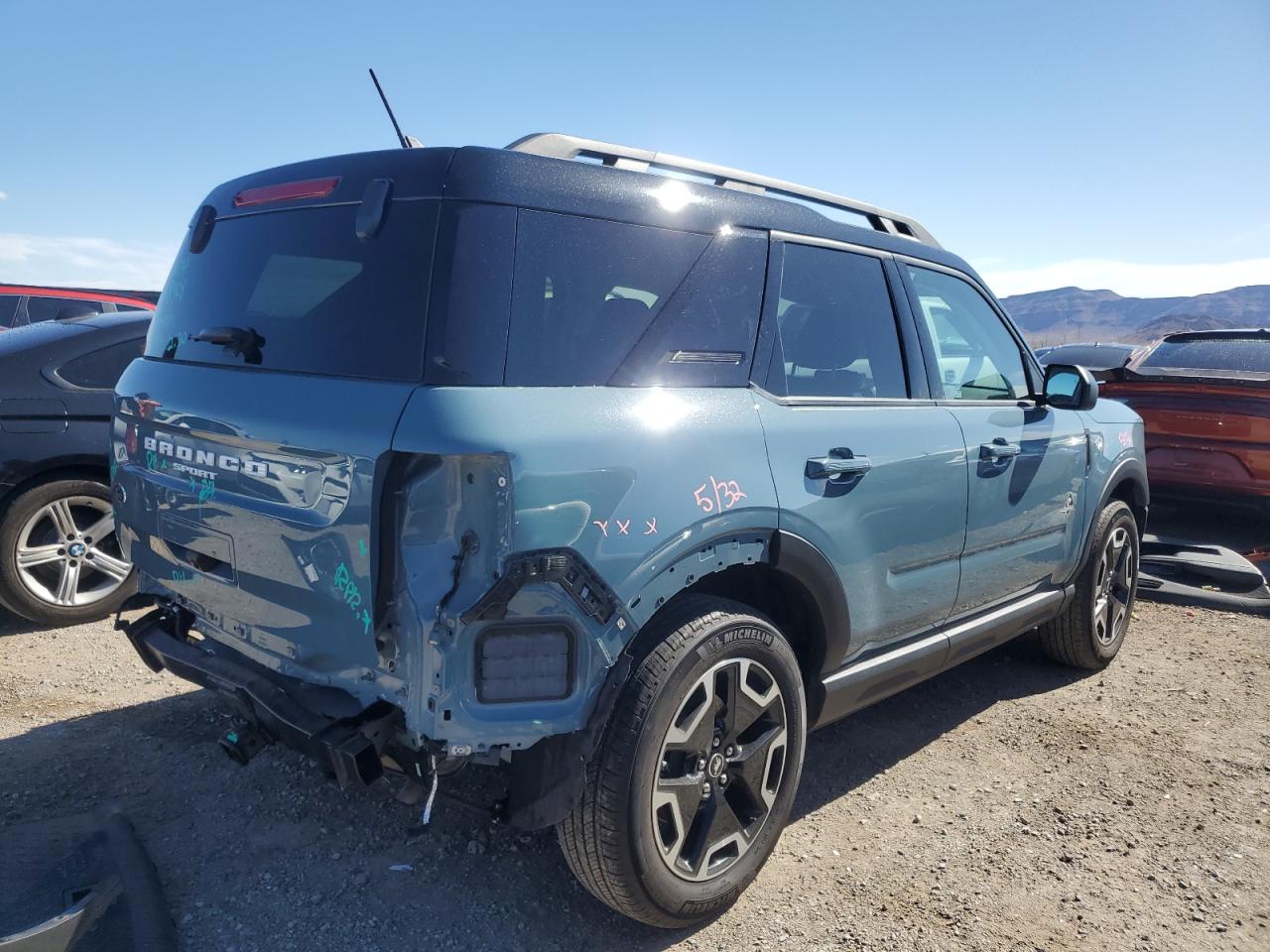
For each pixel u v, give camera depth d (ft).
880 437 10.19
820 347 10.12
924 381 11.46
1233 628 18.22
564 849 8.07
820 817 10.87
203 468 8.57
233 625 8.67
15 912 8.27
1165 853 10.31
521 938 8.46
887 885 9.56
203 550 8.70
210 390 8.56
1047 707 14.29
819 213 10.56
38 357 15.56
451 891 9.09
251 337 8.54
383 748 7.47
